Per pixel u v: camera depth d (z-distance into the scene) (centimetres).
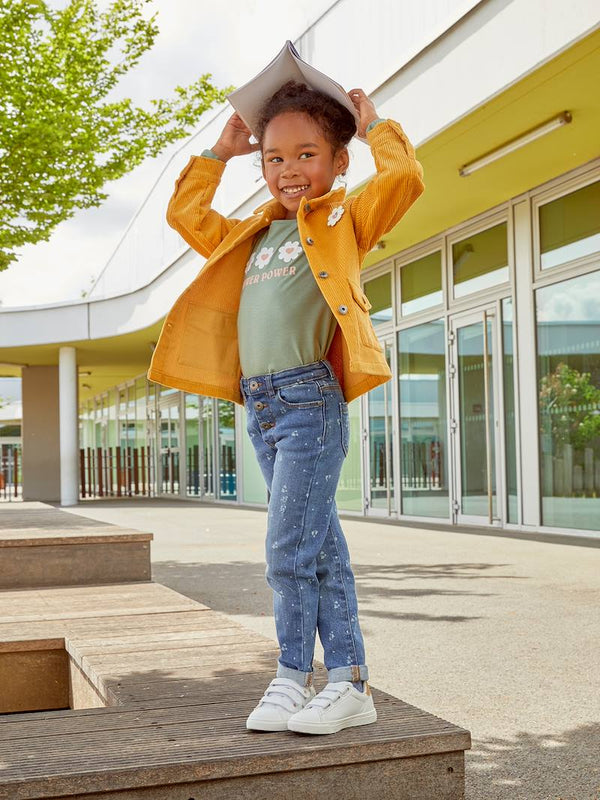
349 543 958
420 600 584
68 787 200
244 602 591
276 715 232
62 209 903
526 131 864
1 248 902
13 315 2127
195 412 2341
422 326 1295
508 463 1098
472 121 835
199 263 1567
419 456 1305
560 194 998
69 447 2169
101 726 241
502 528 1101
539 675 388
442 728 231
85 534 604
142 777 205
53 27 866
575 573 686
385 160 248
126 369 2706
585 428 961
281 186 254
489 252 1134
